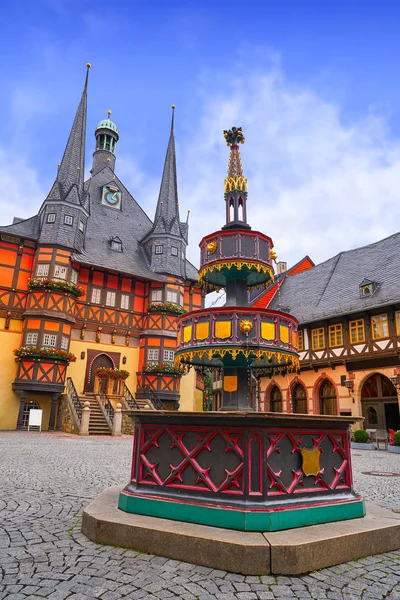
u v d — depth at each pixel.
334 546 3.73
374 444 18.84
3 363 22.88
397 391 19.53
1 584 3.12
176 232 30.09
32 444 13.91
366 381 21.86
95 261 26.39
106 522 4.09
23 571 3.37
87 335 25.94
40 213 26.80
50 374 22.58
